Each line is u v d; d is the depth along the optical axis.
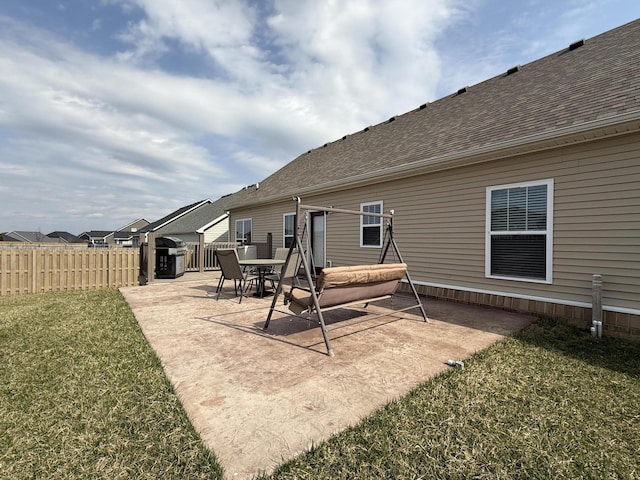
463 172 6.30
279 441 2.01
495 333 4.31
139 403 2.45
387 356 3.45
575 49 7.48
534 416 2.31
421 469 1.79
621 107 4.16
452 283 6.52
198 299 6.81
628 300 4.27
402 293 7.42
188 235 26.00
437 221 6.79
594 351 3.65
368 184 8.43
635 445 2.02
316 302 3.71
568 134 4.52
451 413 2.34
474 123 6.91
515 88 7.39
